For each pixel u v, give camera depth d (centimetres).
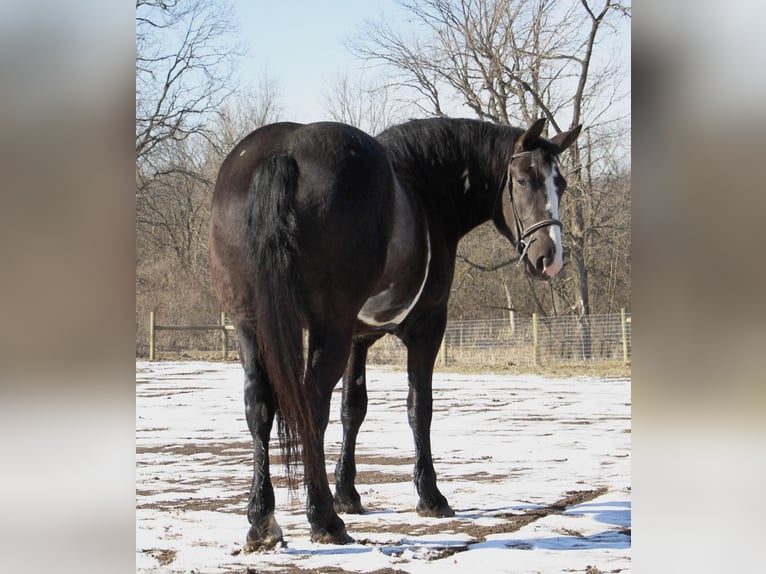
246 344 414
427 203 520
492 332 2392
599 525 488
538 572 381
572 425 1060
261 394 409
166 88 2883
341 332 422
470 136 548
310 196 409
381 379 1867
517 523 500
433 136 540
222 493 609
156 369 2248
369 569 386
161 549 425
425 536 462
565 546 437
